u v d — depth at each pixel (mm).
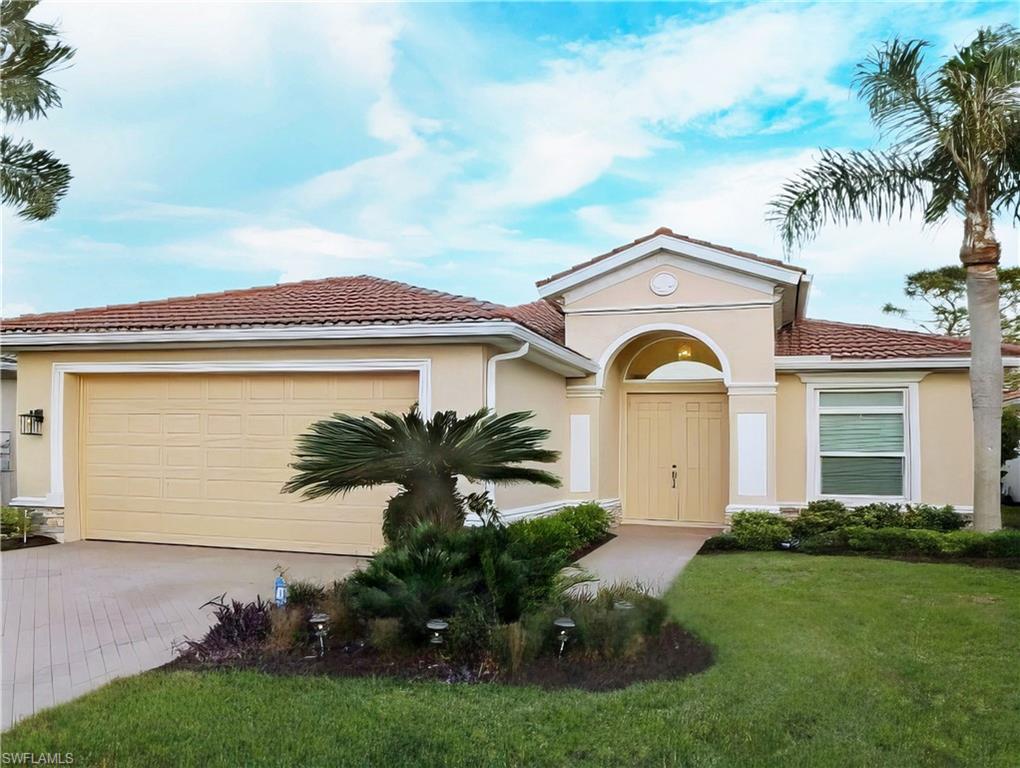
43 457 11758
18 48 10648
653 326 13977
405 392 10594
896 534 10977
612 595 6621
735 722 4660
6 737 4414
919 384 13281
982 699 5047
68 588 8445
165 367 11320
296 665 5637
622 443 15711
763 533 11852
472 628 5754
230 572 9383
